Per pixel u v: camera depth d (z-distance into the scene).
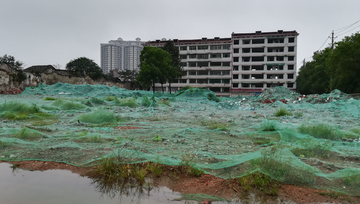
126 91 34.91
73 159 4.33
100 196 3.13
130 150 4.75
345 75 29.33
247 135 6.67
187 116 11.81
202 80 67.88
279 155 4.13
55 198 3.03
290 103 21.33
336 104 17.83
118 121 9.38
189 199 3.07
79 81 48.41
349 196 3.05
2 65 31.48
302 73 58.56
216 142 5.75
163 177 3.67
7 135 6.01
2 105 10.86
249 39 63.69
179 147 5.19
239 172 3.71
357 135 6.50
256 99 24.62
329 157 4.56
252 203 2.93
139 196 3.16
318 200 2.97
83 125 8.04
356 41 28.19
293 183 3.37
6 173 3.78
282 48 62.12
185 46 68.31
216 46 66.69
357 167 3.93
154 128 7.82
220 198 3.07
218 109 17.00
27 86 36.38
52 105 14.00
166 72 43.53
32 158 4.37
